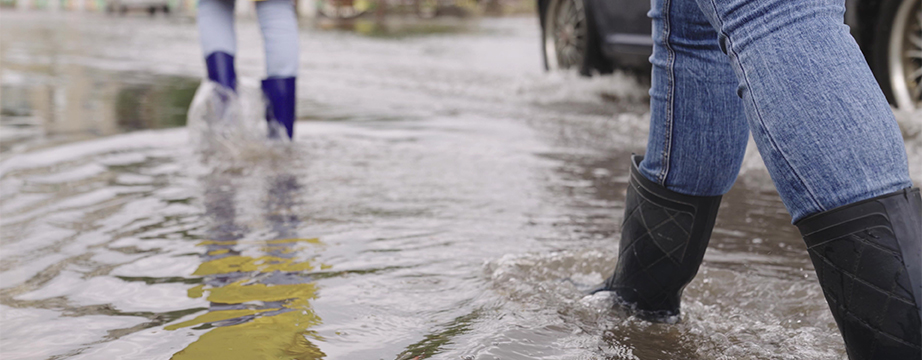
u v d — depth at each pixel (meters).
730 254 1.76
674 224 1.20
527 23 18.14
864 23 3.74
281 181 2.52
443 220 2.04
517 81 5.79
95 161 2.84
